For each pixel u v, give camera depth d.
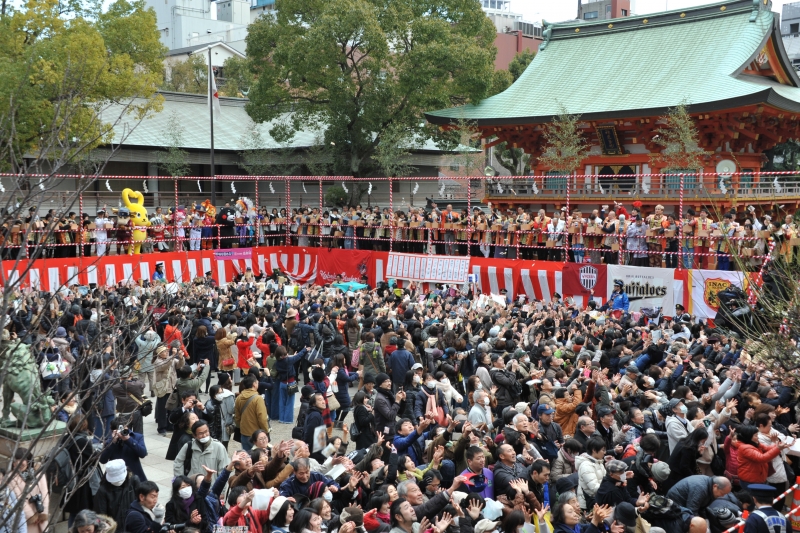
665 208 36.03
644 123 37.28
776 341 13.66
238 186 51.38
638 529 9.45
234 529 8.63
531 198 39.25
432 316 22.70
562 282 29.88
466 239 32.62
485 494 10.44
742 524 9.76
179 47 94.44
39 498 8.95
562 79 42.50
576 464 10.87
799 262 16.53
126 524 9.09
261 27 42.28
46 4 31.06
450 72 42.25
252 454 10.49
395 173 44.41
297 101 48.31
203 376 16.55
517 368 15.80
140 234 32.88
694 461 11.65
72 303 21.14
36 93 28.69
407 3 42.97
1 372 6.79
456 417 12.50
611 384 15.34
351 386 21.92
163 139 46.38
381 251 35.19
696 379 14.86
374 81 41.75
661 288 27.58
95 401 7.63
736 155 37.03
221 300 24.05
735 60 37.09
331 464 10.77
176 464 11.17
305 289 29.81
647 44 41.78
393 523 9.02
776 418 13.20
